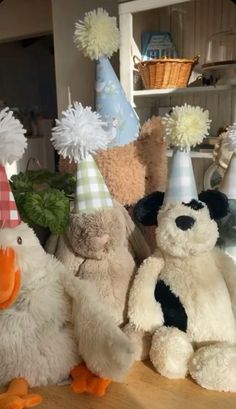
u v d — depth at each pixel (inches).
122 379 18.7
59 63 53.2
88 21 27.9
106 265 22.4
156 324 21.3
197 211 20.8
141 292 21.5
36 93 126.9
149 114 40.2
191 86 39.4
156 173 27.4
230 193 24.9
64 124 20.6
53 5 51.4
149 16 39.3
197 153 30.1
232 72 37.4
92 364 18.9
